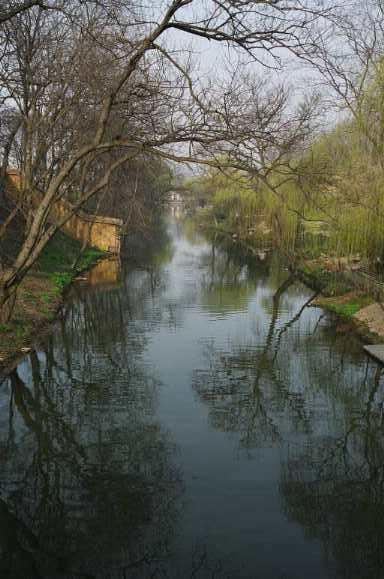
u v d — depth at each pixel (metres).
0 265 12.92
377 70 18.91
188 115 8.84
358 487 7.91
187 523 6.93
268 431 9.86
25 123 13.54
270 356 14.73
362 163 20.22
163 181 29.52
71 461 8.62
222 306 22.05
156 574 5.91
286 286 27.67
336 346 15.84
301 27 7.89
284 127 9.01
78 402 11.13
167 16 8.34
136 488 7.72
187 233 70.25
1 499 7.50
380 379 12.97
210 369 13.51
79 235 39.47
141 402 11.17
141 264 37.00
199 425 10.07
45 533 6.73
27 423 10.08
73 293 24.34
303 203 29.98
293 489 7.75
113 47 10.32
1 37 12.10
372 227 21.64
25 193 13.42
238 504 7.39
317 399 11.62
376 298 18.50
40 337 15.88
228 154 8.66
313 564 6.16
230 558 6.25
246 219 50.91
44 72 13.52
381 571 6.03
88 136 14.22
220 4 7.80
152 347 15.52
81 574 6.02
